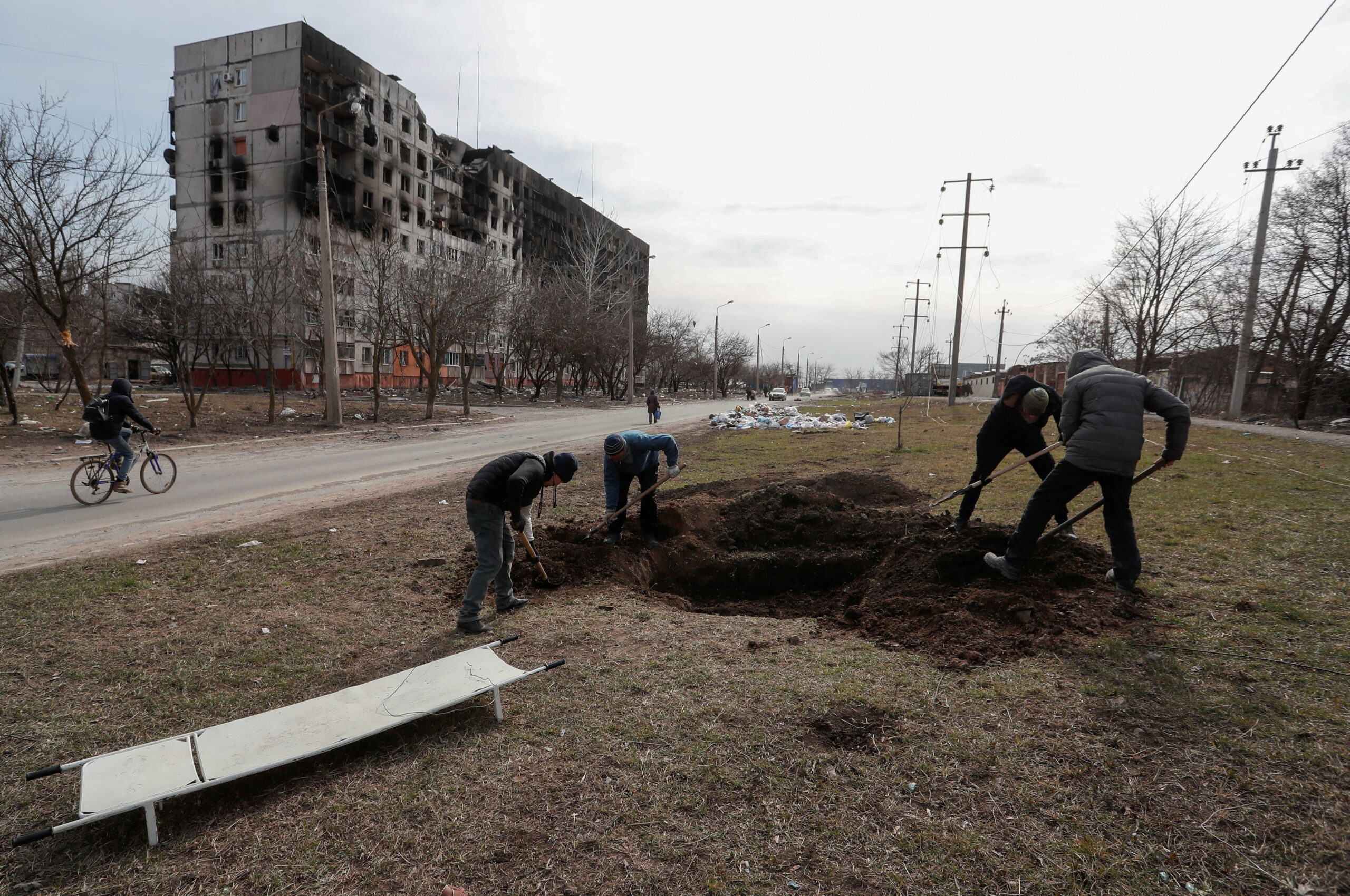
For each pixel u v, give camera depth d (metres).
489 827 2.43
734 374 82.00
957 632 4.01
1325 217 21.05
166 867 2.29
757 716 3.13
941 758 2.74
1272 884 2.04
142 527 7.38
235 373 44.31
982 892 2.05
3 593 5.01
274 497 9.34
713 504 7.09
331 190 45.22
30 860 2.34
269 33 42.72
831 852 2.24
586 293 46.81
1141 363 30.09
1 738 3.06
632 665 3.78
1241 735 2.79
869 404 44.25
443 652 4.02
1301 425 20.70
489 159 65.81
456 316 23.11
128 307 25.98
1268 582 4.43
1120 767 2.62
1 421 16.92
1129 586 4.34
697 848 2.28
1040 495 4.46
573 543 6.33
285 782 2.77
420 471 12.06
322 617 4.60
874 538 6.04
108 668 3.78
